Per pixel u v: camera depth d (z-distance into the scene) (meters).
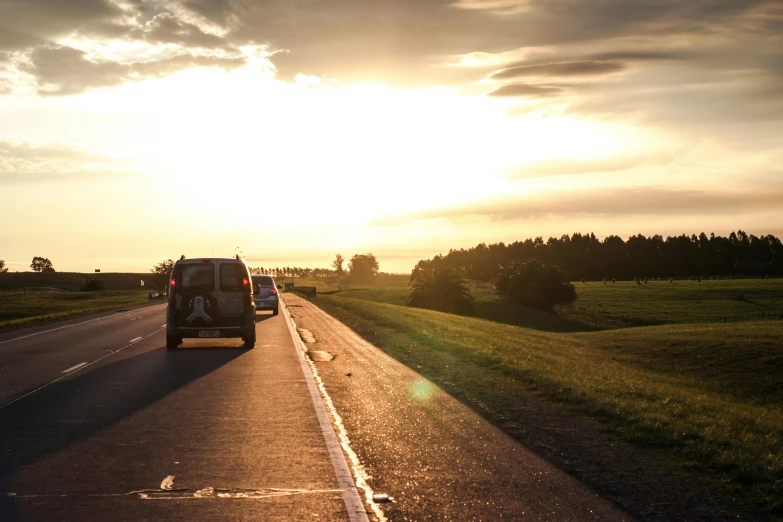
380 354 19.44
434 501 6.28
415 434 9.11
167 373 15.31
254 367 16.38
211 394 12.37
